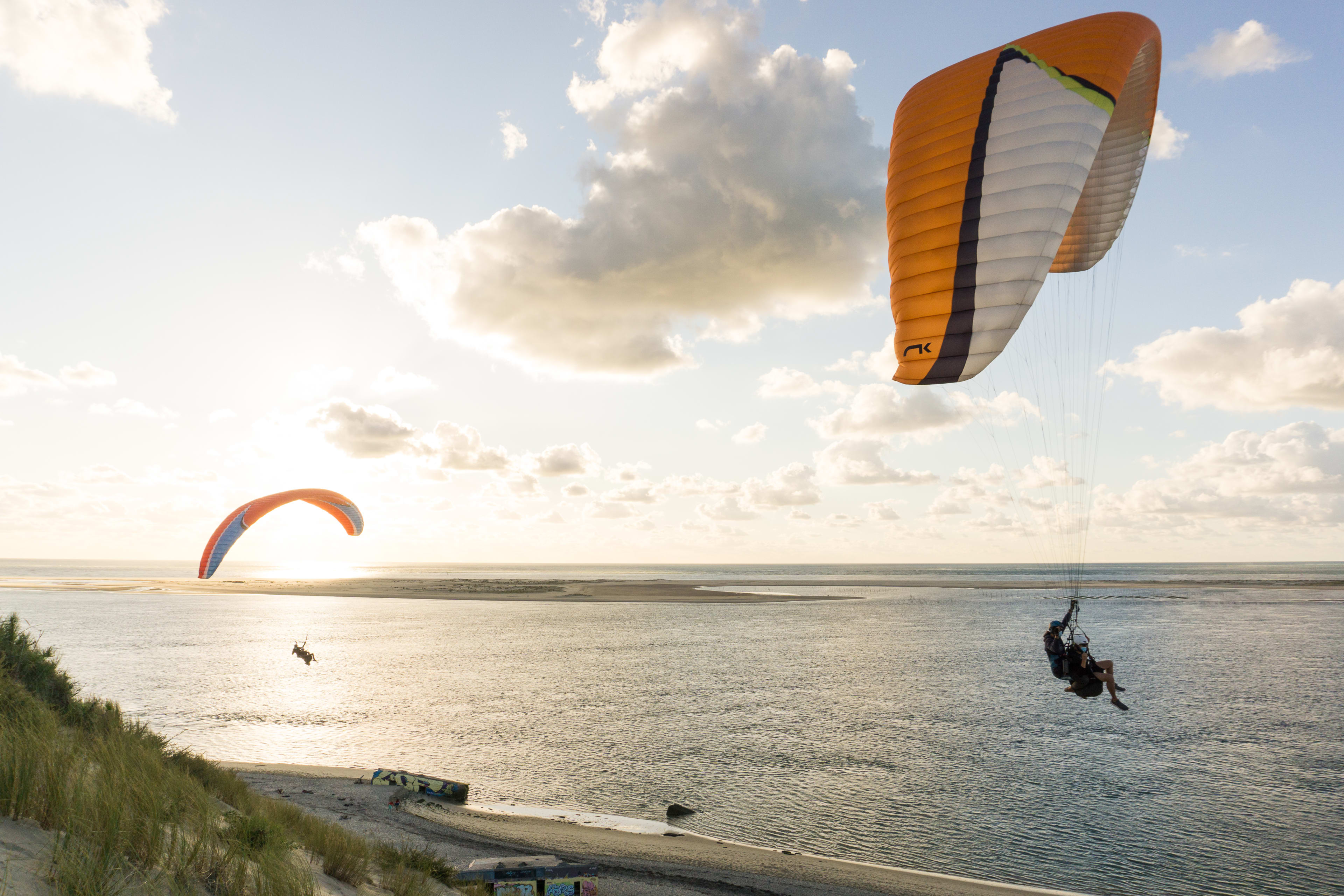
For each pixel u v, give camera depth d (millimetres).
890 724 30781
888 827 19375
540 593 132750
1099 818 20062
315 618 79188
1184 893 15766
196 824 7988
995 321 9078
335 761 25062
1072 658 10242
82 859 5793
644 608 95625
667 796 21875
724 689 38438
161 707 33094
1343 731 29375
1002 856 17531
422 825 18156
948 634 63500
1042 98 9109
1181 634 61188
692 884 14914
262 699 35125
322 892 8273
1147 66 10516
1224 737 28594
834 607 96625
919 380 9742
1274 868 16953
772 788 22625
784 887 15016
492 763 25109
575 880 12797
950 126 9680
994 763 25125
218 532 23359
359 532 27078
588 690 38156
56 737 8070
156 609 87625
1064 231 8797
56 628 64688
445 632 65938
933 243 9625
